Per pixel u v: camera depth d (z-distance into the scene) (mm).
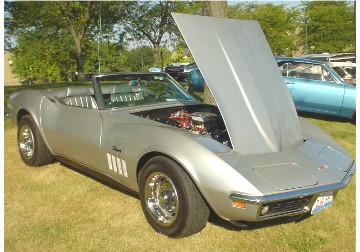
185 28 3279
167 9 27797
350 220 3518
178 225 2904
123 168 3361
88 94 4906
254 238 3094
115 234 3096
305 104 7902
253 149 3047
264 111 3324
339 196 4004
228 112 3113
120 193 3869
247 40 3717
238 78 3344
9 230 3150
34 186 4051
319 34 30672
